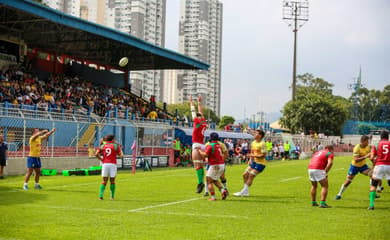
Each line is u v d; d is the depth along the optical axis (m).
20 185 17.94
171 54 46.81
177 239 8.28
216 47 157.75
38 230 9.02
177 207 12.19
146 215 10.87
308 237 8.52
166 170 29.17
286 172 26.84
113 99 45.66
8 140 24.44
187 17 151.62
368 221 10.24
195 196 14.68
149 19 139.12
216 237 8.45
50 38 44.19
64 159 26.67
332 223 9.95
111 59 53.19
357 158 14.34
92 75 50.22
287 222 10.03
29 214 10.90
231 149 38.78
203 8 150.62
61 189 16.55
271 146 46.06
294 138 54.62
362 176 23.50
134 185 18.33
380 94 123.44
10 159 23.30
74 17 34.28
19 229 9.10
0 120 24.02
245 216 10.79
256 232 8.93
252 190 16.61
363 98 124.06
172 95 155.62
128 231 8.97
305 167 32.28
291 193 15.66
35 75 41.31
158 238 8.36
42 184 18.45
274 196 14.79
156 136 33.56
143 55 51.12
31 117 27.42
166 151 34.38
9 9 35.00
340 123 75.88
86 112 35.56
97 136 29.81
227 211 11.55
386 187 18.45
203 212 11.36
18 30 40.25
